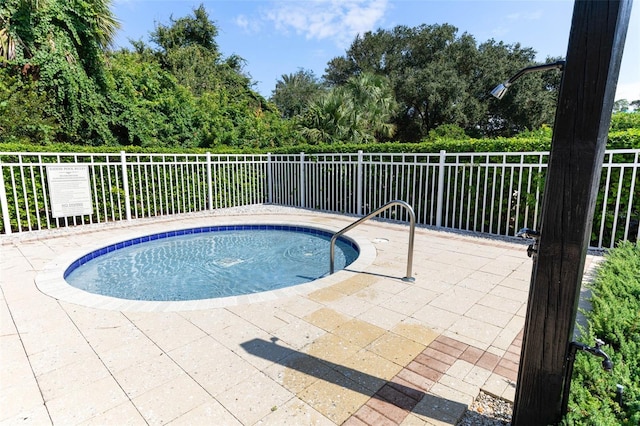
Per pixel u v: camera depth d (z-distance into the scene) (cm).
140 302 335
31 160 652
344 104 1301
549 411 155
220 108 1474
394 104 1627
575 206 137
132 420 181
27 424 178
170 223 751
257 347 253
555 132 138
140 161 808
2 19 754
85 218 754
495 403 198
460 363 234
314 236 711
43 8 790
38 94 830
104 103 984
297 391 204
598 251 514
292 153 997
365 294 354
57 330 279
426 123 2238
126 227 706
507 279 399
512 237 606
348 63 2592
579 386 174
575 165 135
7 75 778
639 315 230
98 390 205
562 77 135
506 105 2047
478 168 632
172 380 214
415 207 748
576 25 127
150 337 268
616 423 148
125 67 1166
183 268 539
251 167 1015
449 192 684
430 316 305
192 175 885
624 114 808
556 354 150
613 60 124
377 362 235
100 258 556
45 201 660
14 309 319
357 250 570
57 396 199
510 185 600
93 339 265
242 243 672
